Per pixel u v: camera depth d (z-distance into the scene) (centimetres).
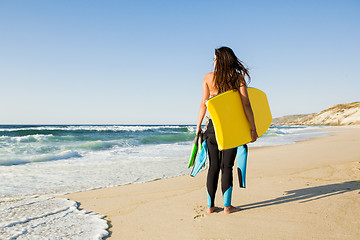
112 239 201
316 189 329
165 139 1527
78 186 392
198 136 277
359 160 556
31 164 611
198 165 273
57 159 699
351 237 190
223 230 212
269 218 235
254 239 193
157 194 342
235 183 383
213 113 240
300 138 1638
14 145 999
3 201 307
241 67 250
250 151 847
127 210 276
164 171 518
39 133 2030
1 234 205
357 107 9550
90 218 249
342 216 232
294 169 488
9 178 448
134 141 1262
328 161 566
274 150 858
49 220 242
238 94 248
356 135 1742
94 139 1498
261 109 269
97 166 580
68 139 1392
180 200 309
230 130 244
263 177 423
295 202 279
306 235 196
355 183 354
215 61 251
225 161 258
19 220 240
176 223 233
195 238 199
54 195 340
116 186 392
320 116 11244
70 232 212
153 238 202
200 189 366
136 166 582
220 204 287
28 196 334
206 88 261
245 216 244
